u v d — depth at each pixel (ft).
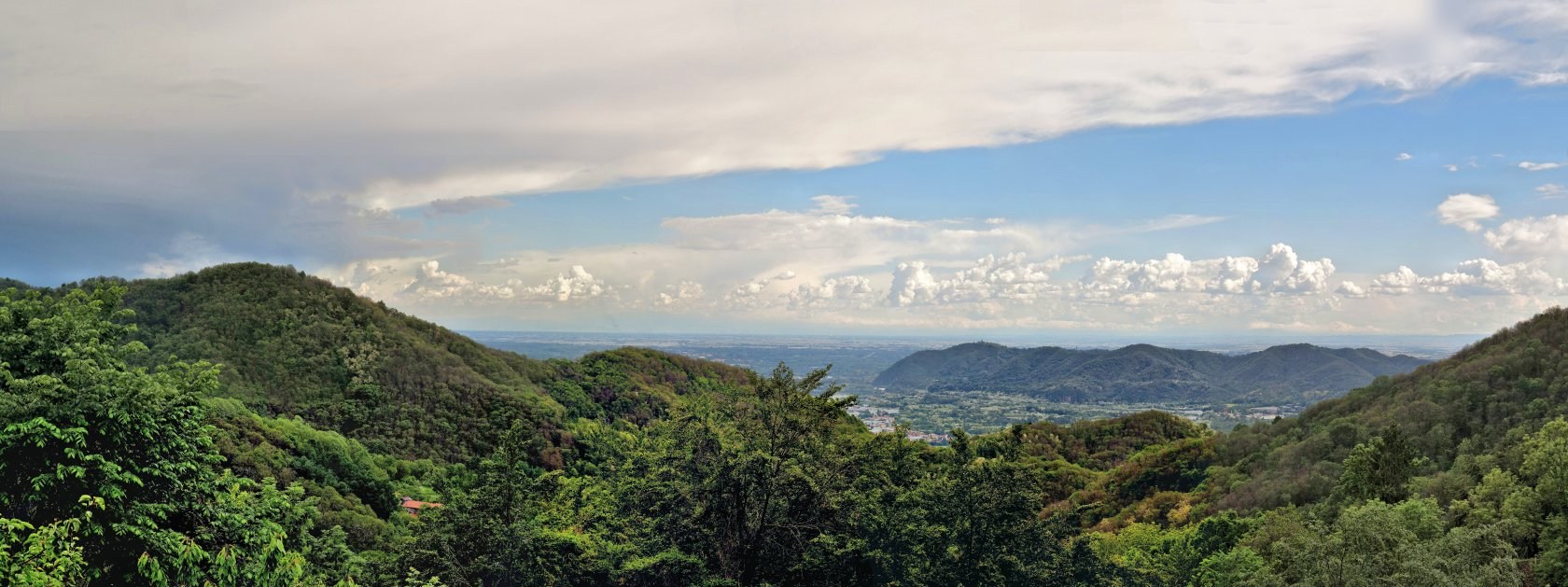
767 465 92.02
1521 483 135.95
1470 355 280.51
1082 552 106.32
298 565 60.08
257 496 64.54
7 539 43.65
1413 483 161.17
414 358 337.72
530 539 91.61
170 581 53.67
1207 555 169.07
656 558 86.79
